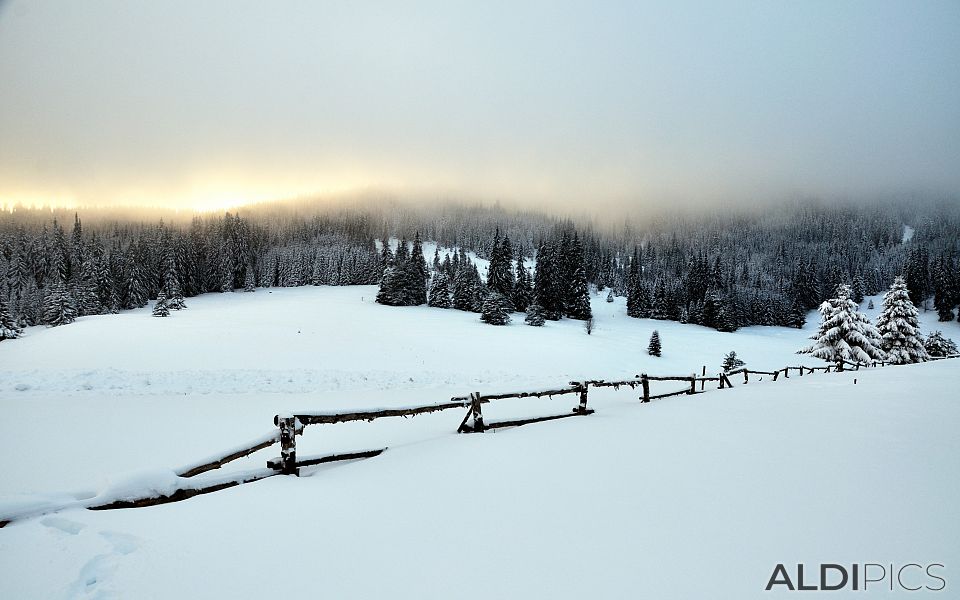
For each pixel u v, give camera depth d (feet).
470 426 20.03
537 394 22.72
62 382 43.45
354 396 47.24
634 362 139.74
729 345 200.03
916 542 7.98
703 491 11.00
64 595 7.54
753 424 18.98
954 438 14.87
